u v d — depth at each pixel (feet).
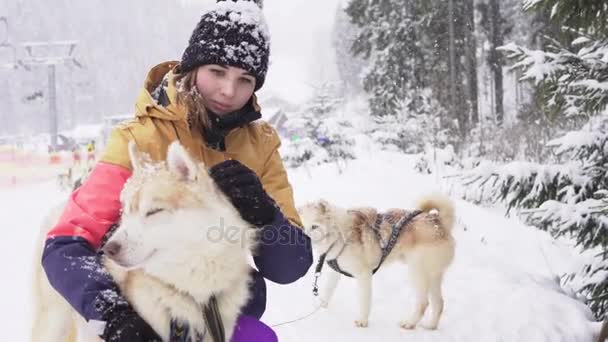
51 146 101.09
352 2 60.29
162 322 5.78
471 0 58.54
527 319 13.93
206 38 6.54
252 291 6.89
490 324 13.83
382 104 56.24
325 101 44.73
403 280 17.26
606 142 14.78
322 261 14.43
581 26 14.65
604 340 11.98
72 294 5.34
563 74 14.43
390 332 13.39
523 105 51.80
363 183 30.55
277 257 6.70
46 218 8.41
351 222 14.21
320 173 34.99
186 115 6.51
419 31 56.18
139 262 5.74
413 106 54.13
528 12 15.15
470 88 56.54
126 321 5.24
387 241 14.26
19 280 18.11
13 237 25.90
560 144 15.05
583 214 13.80
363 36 60.70
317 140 41.01
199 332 5.99
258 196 6.22
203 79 6.64
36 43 100.58
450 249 14.37
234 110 6.84
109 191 6.08
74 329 7.86
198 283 5.91
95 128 160.45
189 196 5.97
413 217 14.82
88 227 5.91
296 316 14.16
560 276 18.86
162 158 6.49
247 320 6.59
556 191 14.97
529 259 21.06
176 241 5.86
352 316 14.43
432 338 13.10
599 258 15.60
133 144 6.11
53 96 104.88
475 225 25.11
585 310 14.87
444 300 15.49
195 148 6.70
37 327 7.82
